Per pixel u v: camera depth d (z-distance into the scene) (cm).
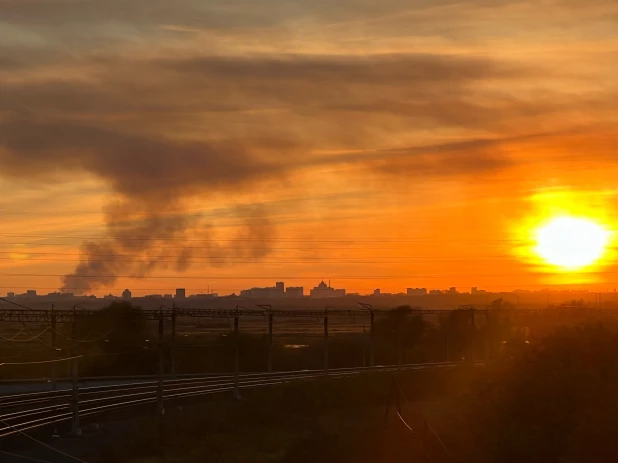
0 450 5044
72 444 5462
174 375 8862
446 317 12769
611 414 4894
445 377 9219
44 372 8819
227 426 6562
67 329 9775
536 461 4559
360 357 11725
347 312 9962
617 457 4388
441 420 5966
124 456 5359
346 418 7200
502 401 5794
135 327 10231
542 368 6166
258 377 9056
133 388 7631
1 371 8556
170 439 5919
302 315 9594
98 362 9319
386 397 8394
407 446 5031
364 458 5000
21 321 7000
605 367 6138
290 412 7375
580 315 11412
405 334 12431
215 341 10844
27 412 6056
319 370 10181
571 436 4744
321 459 5081
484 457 4656
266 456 5572
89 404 6675
